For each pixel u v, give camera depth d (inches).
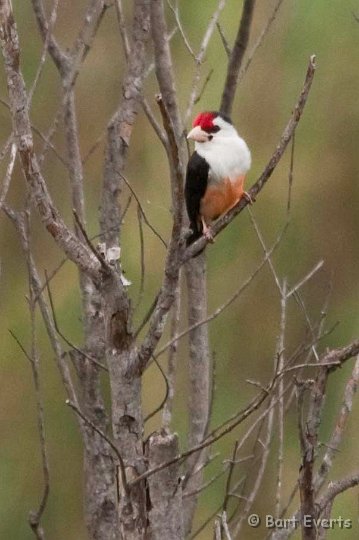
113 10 557.9
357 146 613.6
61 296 560.4
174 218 234.1
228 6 533.0
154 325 243.0
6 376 602.2
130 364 247.3
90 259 246.4
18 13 565.3
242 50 355.9
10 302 597.3
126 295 245.4
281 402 297.7
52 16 304.7
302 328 593.0
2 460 617.0
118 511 251.1
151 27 322.0
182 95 516.7
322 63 597.9
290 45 578.2
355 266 629.3
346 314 607.5
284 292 309.7
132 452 249.0
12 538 615.2
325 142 614.5
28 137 248.4
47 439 616.1
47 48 307.3
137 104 324.2
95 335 326.6
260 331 590.6
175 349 310.8
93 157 579.2
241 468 508.7
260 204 588.1
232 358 589.0
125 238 542.3
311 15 575.2
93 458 324.2
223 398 576.1
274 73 579.2
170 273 239.8
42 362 600.7
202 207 368.5
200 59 331.9
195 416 333.1
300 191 610.2
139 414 249.4
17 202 549.0
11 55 246.8
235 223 585.3
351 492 534.0
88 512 324.8
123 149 323.6
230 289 588.7
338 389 569.6
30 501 621.3
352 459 554.6
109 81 579.5
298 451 551.8
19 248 593.0
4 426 614.2
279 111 577.6
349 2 580.1
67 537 619.5
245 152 364.8
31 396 608.4
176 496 250.2
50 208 249.0
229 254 588.7
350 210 616.4
